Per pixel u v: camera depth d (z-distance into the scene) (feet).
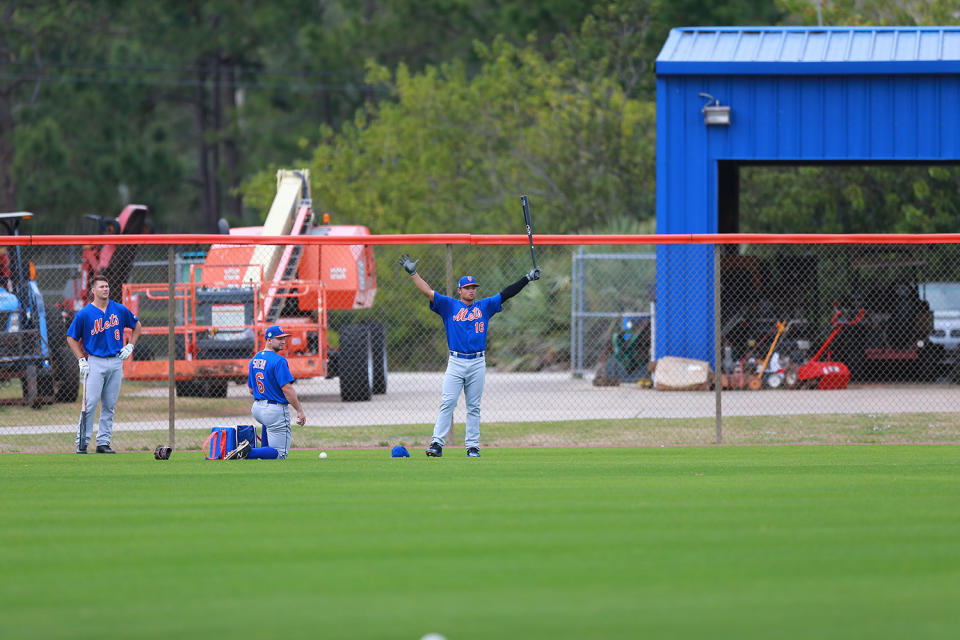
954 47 248.73
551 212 402.31
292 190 247.29
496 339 315.58
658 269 246.68
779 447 157.38
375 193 444.55
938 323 267.59
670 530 88.22
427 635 59.62
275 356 143.13
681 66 251.80
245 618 63.16
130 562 77.61
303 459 143.13
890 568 74.90
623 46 435.12
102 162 560.61
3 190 577.43
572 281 283.18
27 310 216.33
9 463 140.05
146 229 250.16
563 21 523.70
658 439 169.07
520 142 426.51
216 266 217.77
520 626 61.31
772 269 263.70
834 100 249.96
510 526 90.17
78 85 576.61
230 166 641.81
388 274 339.16
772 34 265.34
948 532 87.20
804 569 74.69
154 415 205.05
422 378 295.07
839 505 100.37
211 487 114.32
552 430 179.73
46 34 582.35
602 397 230.89
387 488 112.68
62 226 523.29
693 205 253.65
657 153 255.09
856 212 344.08
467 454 145.28
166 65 610.65
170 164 583.99
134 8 603.26
